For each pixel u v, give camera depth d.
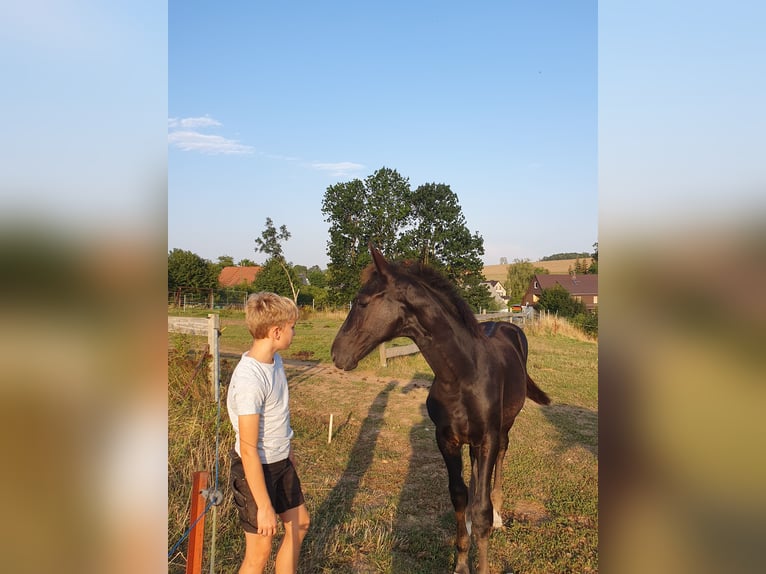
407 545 3.55
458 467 3.25
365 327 3.08
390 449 5.52
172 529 3.26
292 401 7.69
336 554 3.39
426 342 3.06
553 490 4.50
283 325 2.38
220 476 4.02
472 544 3.59
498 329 4.18
